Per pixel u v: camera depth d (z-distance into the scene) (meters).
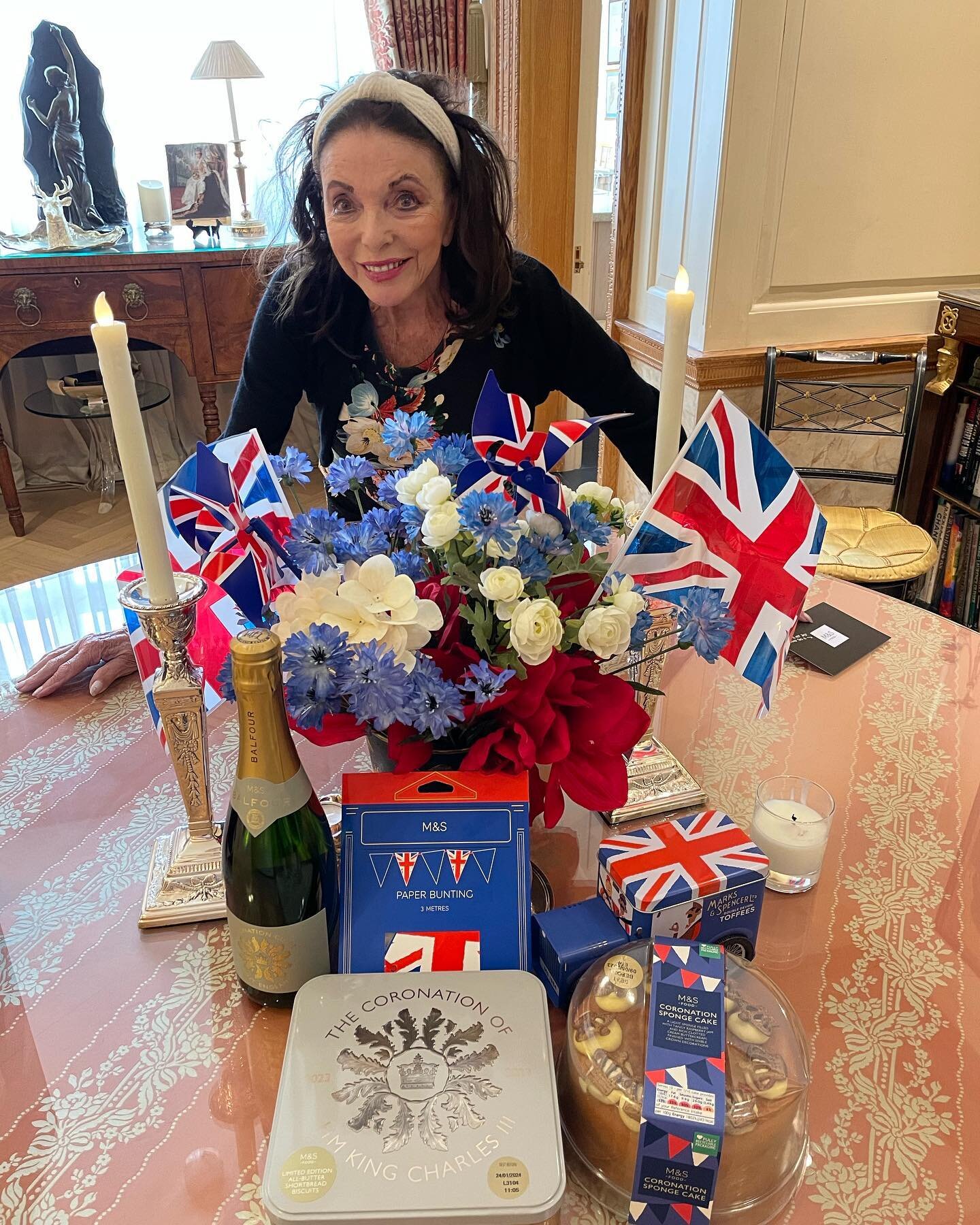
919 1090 0.64
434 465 0.68
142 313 2.94
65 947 0.77
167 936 0.78
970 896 0.81
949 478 2.48
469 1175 0.52
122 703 1.09
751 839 0.82
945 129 2.29
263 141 3.38
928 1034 0.69
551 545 0.65
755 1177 0.56
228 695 0.66
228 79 2.97
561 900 0.80
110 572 1.35
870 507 2.32
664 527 0.71
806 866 0.80
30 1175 0.59
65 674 1.10
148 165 3.36
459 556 0.63
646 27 2.42
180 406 3.67
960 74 2.24
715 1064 0.55
